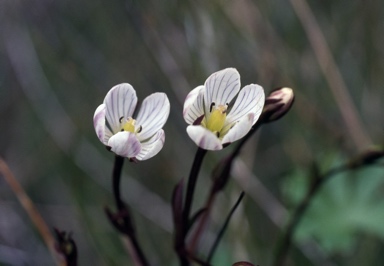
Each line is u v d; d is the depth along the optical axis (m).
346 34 0.54
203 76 0.50
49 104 0.56
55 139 0.54
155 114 0.36
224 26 0.51
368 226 0.49
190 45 0.51
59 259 0.42
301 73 0.52
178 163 0.54
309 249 0.51
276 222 0.50
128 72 0.56
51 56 0.57
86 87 0.57
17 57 0.58
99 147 0.54
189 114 0.36
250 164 0.51
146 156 0.36
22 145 0.58
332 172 0.44
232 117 0.36
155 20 0.52
